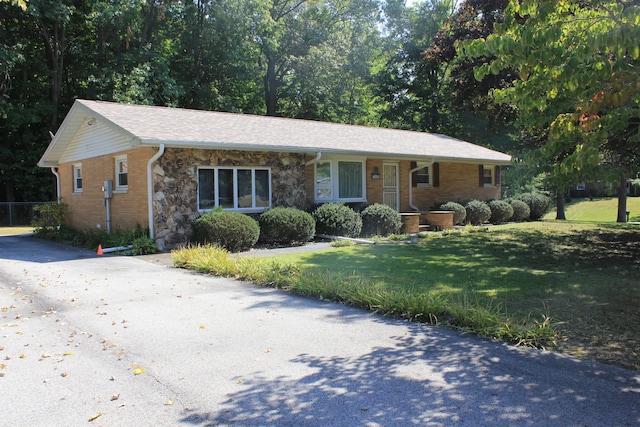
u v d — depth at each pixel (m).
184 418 3.21
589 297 6.42
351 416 3.20
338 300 6.54
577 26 4.91
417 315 5.53
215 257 9.26
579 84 4.52
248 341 4.80
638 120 6.75
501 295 6.56
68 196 17.05
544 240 13.36
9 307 6.29
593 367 3.97
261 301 6.54
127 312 5.98
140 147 12.02
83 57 26.14
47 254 11.71
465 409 3.26
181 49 28.61
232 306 6.26
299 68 31.55
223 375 3.93
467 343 4.64
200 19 27.61
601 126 5.04
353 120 36.25
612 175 6.27
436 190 19.17
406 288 6.99
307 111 34.12
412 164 18.19
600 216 26.36
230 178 12.88
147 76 23.86
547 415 3.15
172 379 3.87
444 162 19.16
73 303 6.46
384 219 14.77
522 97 5.27
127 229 12.86
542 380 3.71
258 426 3.09
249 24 27.48
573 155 4.88
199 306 6.27
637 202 29.72
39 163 17.53
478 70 5.11
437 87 31.53
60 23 24.02
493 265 9.22
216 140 11.99
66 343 4.80
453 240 13.55
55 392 3.64
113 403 3.45
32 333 5.14
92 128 14.75
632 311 5.68
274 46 29.06
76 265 9.78
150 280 8.09
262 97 33.84
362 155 15.10
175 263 9.53
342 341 4.77
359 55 33.47
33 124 25.42
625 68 4.35
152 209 11.53
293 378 3.85
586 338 4.72
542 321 5.25
